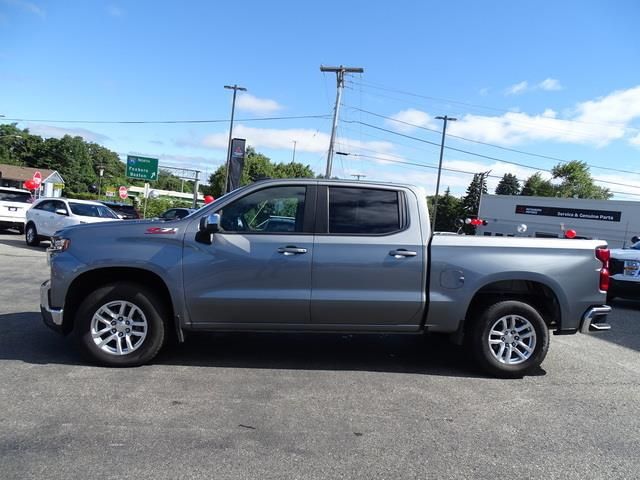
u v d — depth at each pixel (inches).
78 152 4220.0
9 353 218.7
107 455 137.8
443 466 140.9
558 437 162.7
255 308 209.0
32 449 139.3
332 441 152.4
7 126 4020.7
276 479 129.8
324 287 210.4
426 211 218.2
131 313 209.5
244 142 907.4
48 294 210.1
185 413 167.3
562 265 218.5
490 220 1729.8
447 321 215.2
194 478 128.6
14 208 826.2
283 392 190.7
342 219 214.5
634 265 432.1
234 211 214.5
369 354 247.3
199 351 237.9
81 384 187.9
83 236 209.0
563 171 3437.5
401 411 178.2
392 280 211.9
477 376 221.3
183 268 206.2
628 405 194.1
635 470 142.8
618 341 306.2
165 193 3673.7
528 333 220.4
